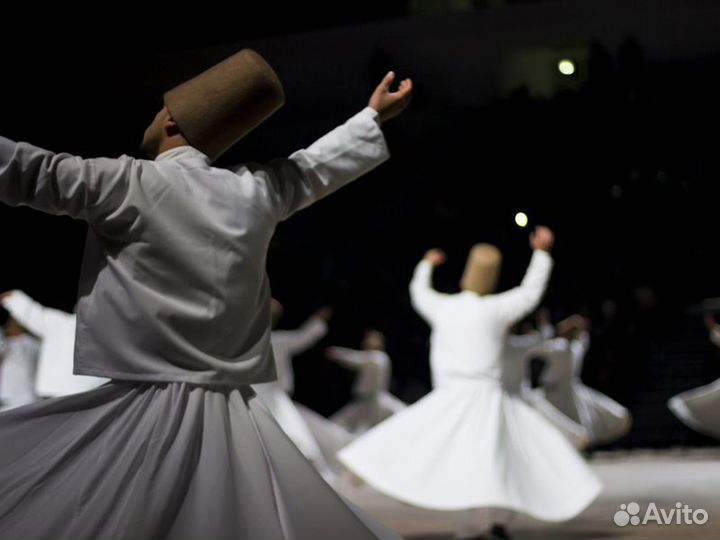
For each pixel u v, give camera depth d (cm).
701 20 901
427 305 556
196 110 229
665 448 1325
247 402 222
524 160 1275
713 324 1087
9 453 207
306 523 211
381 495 779
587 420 1070
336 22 893
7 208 1116
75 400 211
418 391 1568
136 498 198
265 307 229
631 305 1376
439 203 1424
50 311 641
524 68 1021
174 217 214
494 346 534
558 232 1368
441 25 917
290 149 1204
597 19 908
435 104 1163
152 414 208
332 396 1545
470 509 522
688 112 1090
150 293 211
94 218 211
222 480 205
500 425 513
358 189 1521
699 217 1288
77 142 950
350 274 1588
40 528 196
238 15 869
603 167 1231
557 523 554
